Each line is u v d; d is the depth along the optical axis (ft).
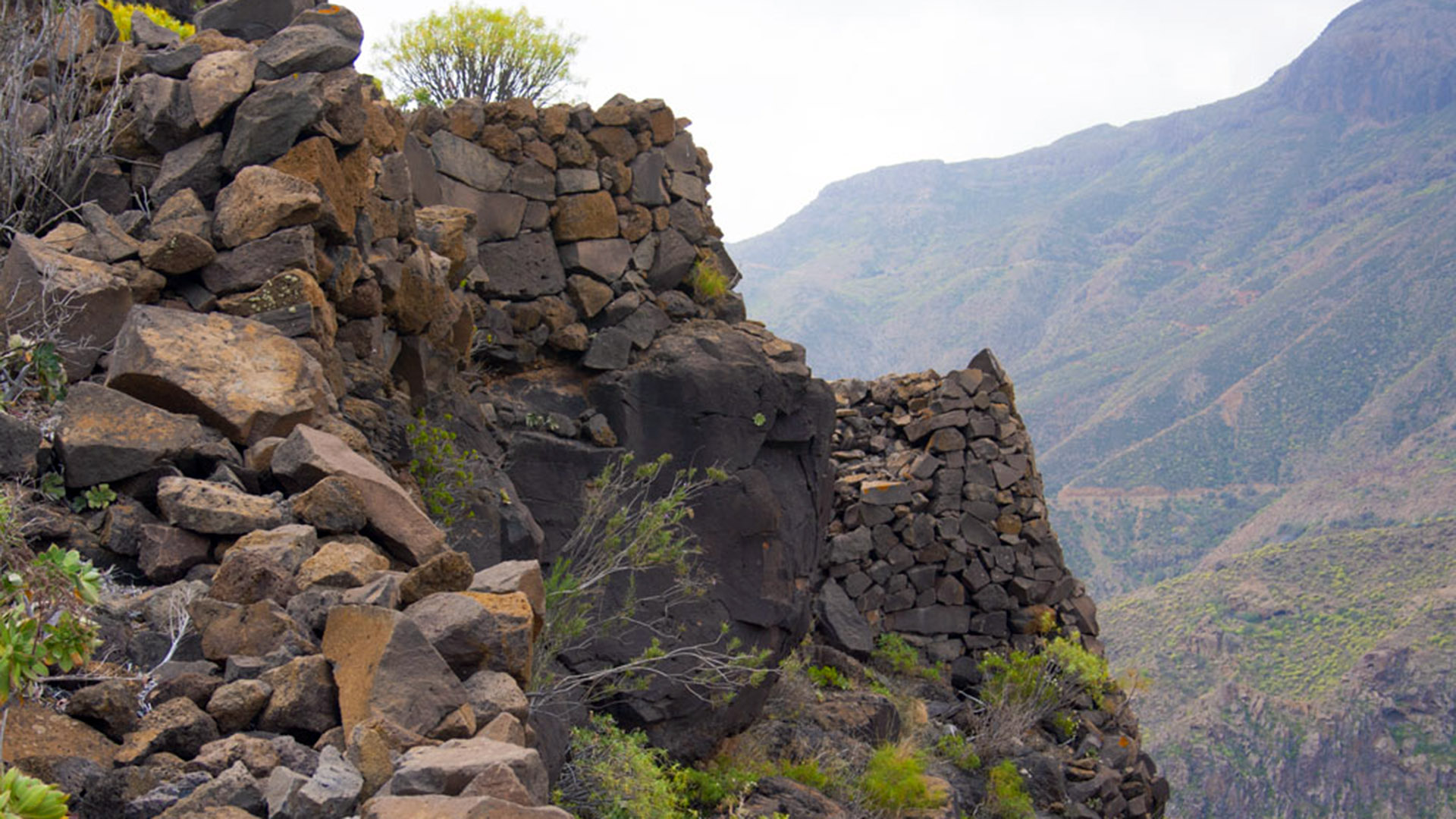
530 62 47.24
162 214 21.16
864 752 41.78
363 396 25.98
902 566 57.88
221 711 12.59
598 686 33.55
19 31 23.76
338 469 16.70
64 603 12.47
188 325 18.42
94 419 16.40
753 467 38.29
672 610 35.53
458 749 11.86
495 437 34.81
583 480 35.60
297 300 20.76
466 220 32.96
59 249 19.53
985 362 62.18
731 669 35.12
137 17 25.99
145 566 15.49
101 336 18.71
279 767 11.52
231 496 16.02
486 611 13.94
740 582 37.09
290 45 23.62
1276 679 369.30
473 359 36.60
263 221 21.06
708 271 41.50
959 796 44.45
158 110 22.36
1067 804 50.98
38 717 11.78
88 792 11.08
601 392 37.37
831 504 42.78
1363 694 353.72
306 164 22.31
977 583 58.90
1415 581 396.37
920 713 50.93
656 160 40.45
